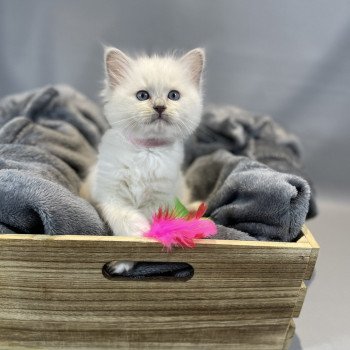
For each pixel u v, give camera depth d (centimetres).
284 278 34
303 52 67
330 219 65
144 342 36
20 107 55
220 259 33
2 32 66
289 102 70
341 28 65
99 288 33
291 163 54
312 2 65
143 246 32
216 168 52
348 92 68
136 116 38
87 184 46
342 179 72
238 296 34
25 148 45
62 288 33
